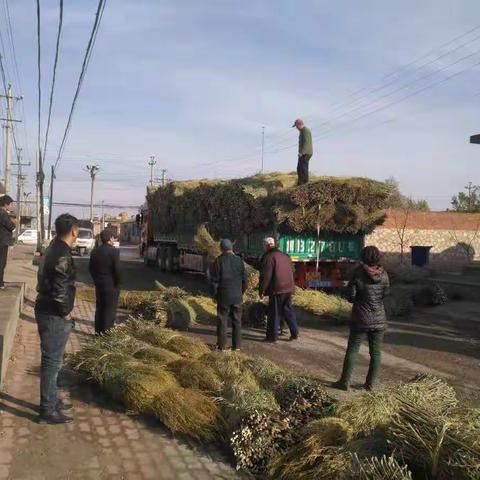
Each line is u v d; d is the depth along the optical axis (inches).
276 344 400.5
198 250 756.6
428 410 167.3
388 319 527.8
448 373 330.0
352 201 548.7
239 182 629.9
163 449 205.2
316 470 173.9
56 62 453.4
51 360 219.9
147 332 325.4
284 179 605.3
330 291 586.2
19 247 1573.6
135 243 3225.9
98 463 189.6
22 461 186.5
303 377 247.4
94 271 357.7
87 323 450.0
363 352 381.1
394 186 568.1
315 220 546.9
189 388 243.1
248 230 605.9
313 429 193.0
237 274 364.5
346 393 279.3
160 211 955.3
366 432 186.2
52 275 215.8
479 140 641.6
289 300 409.7
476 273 869.2
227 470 192.2
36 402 241.4
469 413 166.7
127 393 239.1
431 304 615.5
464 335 451.2
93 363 270.8
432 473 153.4
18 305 399.5
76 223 223.6
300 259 569.6
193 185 788.6
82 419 229.1
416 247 1040.8
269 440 195.2
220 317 362.6
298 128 567.5
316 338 425.4
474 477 140.9
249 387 233.3
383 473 151.9
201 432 212.2
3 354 256.2
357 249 590.9
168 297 512.1
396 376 319.9
